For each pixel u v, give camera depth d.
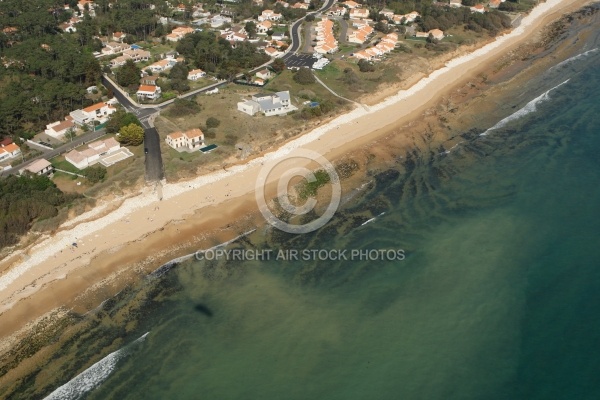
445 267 85.44
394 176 108.38
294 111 131.25
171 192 101.12
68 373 69.00
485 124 128.12
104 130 122.38
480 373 68.31
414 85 149.88
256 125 123.38
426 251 88.69
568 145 116.44
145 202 98.44
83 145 115.81
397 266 85.88
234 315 77.62
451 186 104.88
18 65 139.62
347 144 119.25
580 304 77.50
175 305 79.31
